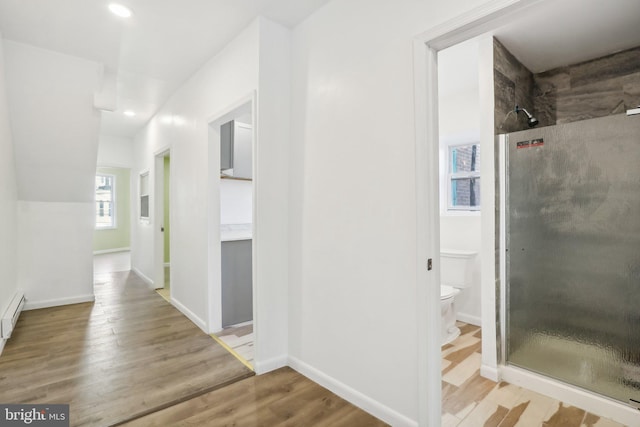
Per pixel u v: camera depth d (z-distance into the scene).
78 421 1.72
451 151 3.61
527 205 2.07
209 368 2.31
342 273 1.97
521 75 2.51
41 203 3.76
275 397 1.96
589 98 2.45
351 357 1.92
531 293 2.06
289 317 2.38
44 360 2.42
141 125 5.09
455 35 1.49
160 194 4.61
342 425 1.71
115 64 3.04
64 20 2.34
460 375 2.23
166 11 2.22
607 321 1.79
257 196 2.27
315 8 2.15
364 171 1.84
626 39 2.19
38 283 3.74
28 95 2.92
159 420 1.74
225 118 2.79
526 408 1.86
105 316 3.44
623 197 1.74
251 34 2.35
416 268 1.59
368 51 1.82
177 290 3.73
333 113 2.04
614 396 1.77
